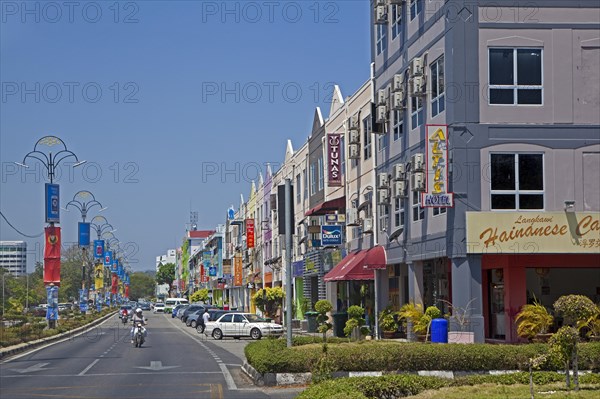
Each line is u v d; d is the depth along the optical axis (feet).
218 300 408.05
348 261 134.00
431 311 96.48
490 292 106.42
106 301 412.77
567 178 93.15
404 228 112.06
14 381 72.43
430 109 101.40
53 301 172.04
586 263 97.76
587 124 93.71
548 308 103.30
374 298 133.28
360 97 136.36
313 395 48.55
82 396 61.05
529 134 92.99
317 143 170.60
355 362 66.74
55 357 104.22
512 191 92.48
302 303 185.78
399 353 67.15
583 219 92.12
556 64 93.81
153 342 145.89
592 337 77.46
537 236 91.61
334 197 156.46
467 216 91.50
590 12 94.27
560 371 65.92
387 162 120.67
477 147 92.48
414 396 54.39
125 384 69.46
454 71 92.94
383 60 123.95
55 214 169.07
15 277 416.05
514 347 68.69
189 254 629.92
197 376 76.69
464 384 59.52
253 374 72.08
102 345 134.51
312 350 69.51
